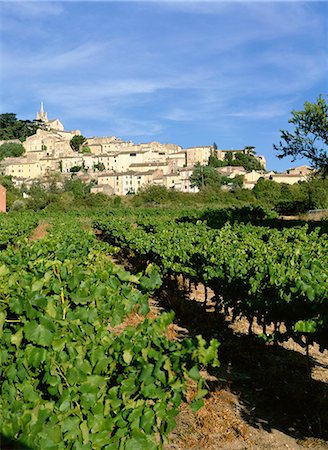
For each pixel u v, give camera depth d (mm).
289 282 7051
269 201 68062
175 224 23109
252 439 5105
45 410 3500
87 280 4781
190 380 6527
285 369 6922
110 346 4031
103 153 142375
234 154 146750
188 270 11109
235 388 6469
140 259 16969
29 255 9539
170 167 127188
